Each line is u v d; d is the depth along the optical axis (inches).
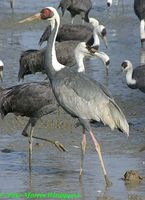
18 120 692.1
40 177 529.7
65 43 815.7
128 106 750.5
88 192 494.0
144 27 1116.5
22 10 1298.0
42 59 789.2
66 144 617.6
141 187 504.7
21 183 514.9
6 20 1220.5
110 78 875.4
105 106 524.1
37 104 587.5
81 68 630.5
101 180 520.4
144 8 1093.8
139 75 792.9
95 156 581.3
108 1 1311.5
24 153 594.6
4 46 1047.0
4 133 652.1
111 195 486.6
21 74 814.5
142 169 544.1
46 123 684.1
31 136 568.7
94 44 1018.1
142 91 798.5
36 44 1064.2
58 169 550.9
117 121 524.1
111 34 1161.4
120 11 1330.0
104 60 884.6
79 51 629.9
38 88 588.4
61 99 535.5
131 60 975.6
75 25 1002.7
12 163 567.5
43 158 580.7
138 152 591.5
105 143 617.3
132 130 661.3
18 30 1168.8
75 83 529.7
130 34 1160.2
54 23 564.4
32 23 1214.9
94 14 1307.8
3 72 882.8
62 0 1171.3
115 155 583.2
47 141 600.7
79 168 552.4
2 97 600.7
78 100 527.2
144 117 711.7
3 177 530.6
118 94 804.6
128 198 479.8
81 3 1160.2
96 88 527.2
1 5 1355.8
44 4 1363.2
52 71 544.1
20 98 589.3
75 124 672.4
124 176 521.3
